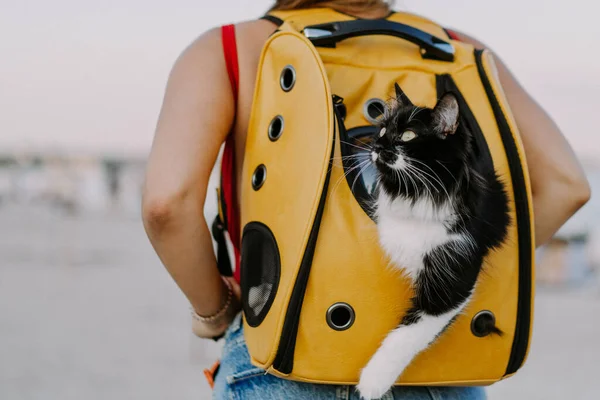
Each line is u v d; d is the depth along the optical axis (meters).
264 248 1.70
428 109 1.83
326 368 1.65
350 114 1.83
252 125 1.81
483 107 1.84
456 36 2.08
